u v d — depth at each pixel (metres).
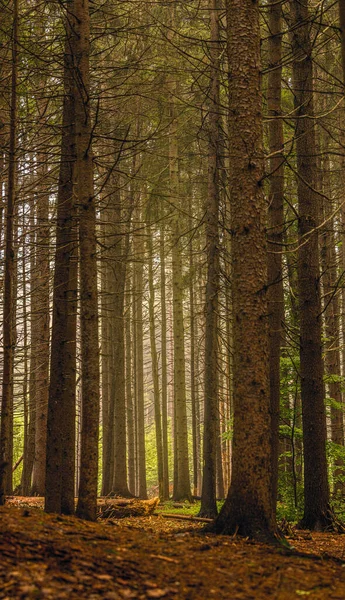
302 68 11.33
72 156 9.52
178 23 17.34
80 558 5.45
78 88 8.86
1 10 10.92
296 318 14.49
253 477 7.48
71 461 9.98
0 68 11.47
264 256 8.01
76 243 10.38
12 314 10.83
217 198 13.58
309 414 11.33
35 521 6.63
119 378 20.33
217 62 12.97
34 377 19.11
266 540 7.17
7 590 4.43
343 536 9.96
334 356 18.14
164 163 21.03
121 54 14.93
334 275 19.23
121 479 19.83
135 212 22.39
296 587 5.32
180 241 22.09
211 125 13.41
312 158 11.38
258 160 8.12
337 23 12.41
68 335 10.18
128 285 23.89
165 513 14.83
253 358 7.73
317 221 11.48
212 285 13.55
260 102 8.27
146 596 4.77
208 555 6.23
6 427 9.12
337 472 16.98
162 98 14.84
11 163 9.74
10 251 9.59
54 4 11.40
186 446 20.34
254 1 8.35
